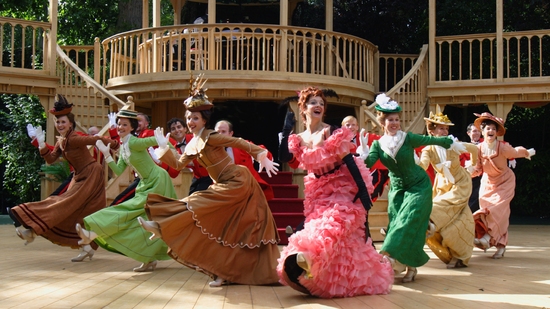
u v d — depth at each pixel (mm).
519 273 5738
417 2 16031
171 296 4398
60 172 10383
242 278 4906
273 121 13953
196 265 4730
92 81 11062
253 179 5023
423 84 12484
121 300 4227
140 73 11461
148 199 4645
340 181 4547
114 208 5719
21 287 4770
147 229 4500
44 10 18625
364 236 4543
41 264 6270
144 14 13453
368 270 4457
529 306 4012
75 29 18984
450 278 5387
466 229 6098
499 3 11953
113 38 12000
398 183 5223
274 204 9352
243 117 13938
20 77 11422
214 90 10828
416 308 3924
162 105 12383
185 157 5008
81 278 5293
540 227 12398
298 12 15656
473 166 6457
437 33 16062
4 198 20609
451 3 15234
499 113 12039
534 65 15438
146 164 5980
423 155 6117
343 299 4277
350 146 4500
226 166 4930
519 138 16938
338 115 14195
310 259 4098
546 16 15375
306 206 4680
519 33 11891
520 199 15164
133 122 6086
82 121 11297
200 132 4969
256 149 4789
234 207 4887
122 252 5613
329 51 11492
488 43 15523
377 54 13227
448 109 16750
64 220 6504
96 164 6719
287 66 12297
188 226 4680
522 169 15141
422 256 5016
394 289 4754
